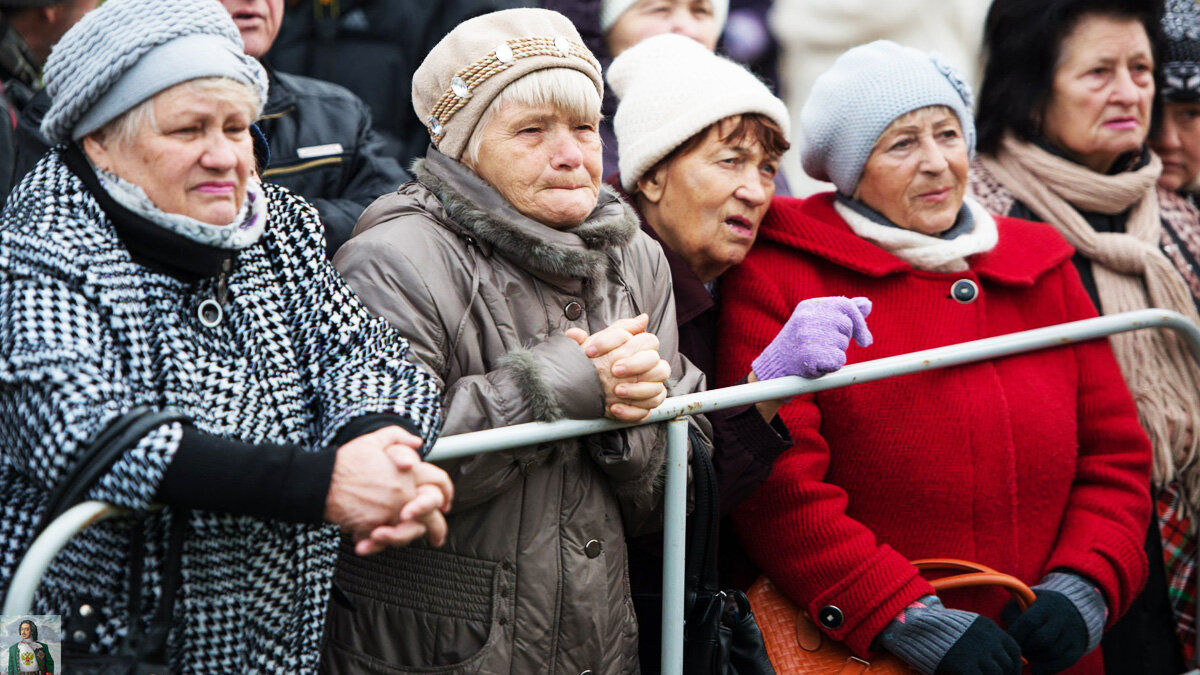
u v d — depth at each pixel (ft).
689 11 28.96
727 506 19.31
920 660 19.93
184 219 14.08
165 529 14.10
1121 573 22.34
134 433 13.23
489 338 17.13
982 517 21.58
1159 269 26.61
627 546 19.89
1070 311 23.80
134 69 13.82
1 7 21.25
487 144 17.35
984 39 28.76
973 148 23.18
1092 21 26.99
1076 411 23.39
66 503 13.14
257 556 14.76
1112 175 28.07
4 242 13.70
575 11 28.71
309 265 15.76
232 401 14.57
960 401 21.47
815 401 21.52
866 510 21.57
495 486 16.51
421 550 16.94
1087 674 24.27
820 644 20.86
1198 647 24.98
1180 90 29.58
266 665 14.92
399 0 27.30
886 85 21.93
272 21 23.99
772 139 21.38
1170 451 25.79
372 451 14.14
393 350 15.90
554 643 17.02
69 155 14.38
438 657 16.80
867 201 22.68
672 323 19.71
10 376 13.19
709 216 21.15
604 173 26.05
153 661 13.84
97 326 13.67
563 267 17.34
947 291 22.34
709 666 18.26
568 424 16.55
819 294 21.91
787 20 34.27
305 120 24.20
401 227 17.21
